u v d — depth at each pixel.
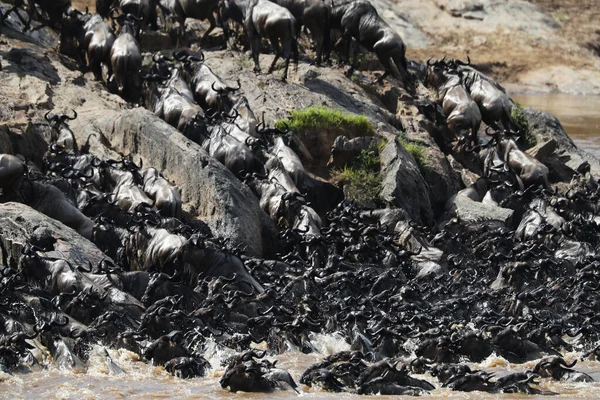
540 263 63.53
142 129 73.62
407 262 65.75
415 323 52.06
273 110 83.62
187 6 97.69
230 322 52.00
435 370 46.75
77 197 67.12
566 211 78.38
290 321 51.97
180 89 82.31
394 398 43.38
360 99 89.94
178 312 50.00
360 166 78.25
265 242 69.31
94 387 43.72
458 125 90.19
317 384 44.75
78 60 92.88
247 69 91.50
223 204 67.81
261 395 43.31
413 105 94.25
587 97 169.38
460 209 77.00
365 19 96.12
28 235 57.59
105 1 102.56
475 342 50.38
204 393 43.38
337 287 58.19
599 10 198.88
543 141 98.19
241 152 73.56
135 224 60.78
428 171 81.44
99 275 54.56
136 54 86.38
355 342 49.19
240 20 93.75
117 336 49.19
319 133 80.69
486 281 62.91
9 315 48.22
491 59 176.62
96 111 79.12
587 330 53.53
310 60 99.44
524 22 187.38
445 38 181.62
